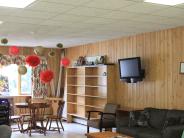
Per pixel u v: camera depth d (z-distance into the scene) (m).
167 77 6.44
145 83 7.05
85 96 9.09
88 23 5.88
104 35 7.55
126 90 7.70
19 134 7.80
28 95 10.52
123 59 7.37
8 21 5.68
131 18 5.36
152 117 6.25
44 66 10.71
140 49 7.25
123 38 7.86
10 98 9.92
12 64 10.25
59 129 8.12
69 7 4.53
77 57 10.12
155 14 5.00
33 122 8.20
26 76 10.63
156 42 6.76
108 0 4.11
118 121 6.59
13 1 4.19
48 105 8.48
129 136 5.63
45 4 4.36
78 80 9.74
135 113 6.43
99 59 8.73
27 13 4.96
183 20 5.50
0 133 3.86
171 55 6.36
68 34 7.41
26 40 8.64
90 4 4.34
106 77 8.14
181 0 4.11
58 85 10.84
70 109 9.98
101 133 5.56
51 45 10.05
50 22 5.79
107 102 8.09
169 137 5.03
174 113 5.79
